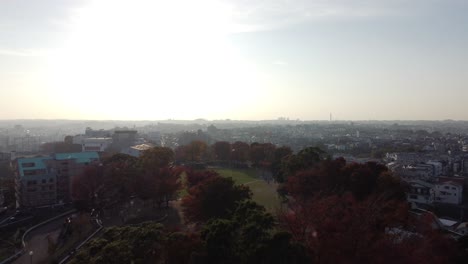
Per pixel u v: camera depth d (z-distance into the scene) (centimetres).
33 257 7288
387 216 6325
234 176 14900
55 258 6750
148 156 11938
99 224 8669
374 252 4716
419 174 14138
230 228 4409
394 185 8231
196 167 17275
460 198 11412
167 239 4394
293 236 5000
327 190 8525
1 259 7244
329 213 5994
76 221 8569
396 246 4931
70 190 11812
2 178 17188
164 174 10281
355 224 5359
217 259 4178
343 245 4819
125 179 10006
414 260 4719
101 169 10731
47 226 9294
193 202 7600
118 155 12119
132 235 4459
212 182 7612
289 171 10569
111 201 10488
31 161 12025
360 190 8462
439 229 7081
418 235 5903
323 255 4788
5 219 9762
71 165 12069
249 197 7769
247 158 17600
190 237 4544
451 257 5631
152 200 10644
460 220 9594
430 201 11119
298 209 6938
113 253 4041
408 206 7625
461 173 15975
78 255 4369
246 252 4047
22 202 11038
